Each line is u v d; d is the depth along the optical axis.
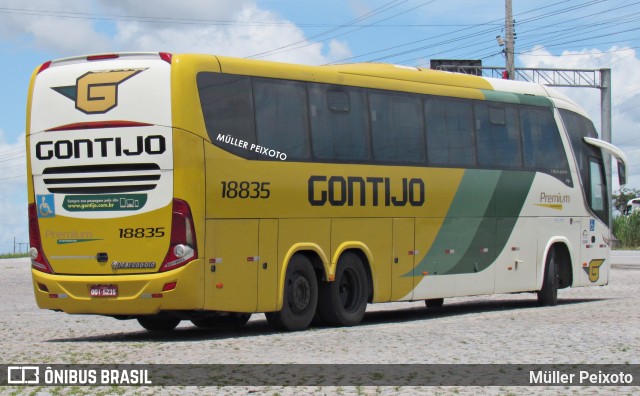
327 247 18.41
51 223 16.80
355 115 19.11
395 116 19.98
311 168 18.11
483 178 21.95
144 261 16.16
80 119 16.55
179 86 16.14
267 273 17.28
